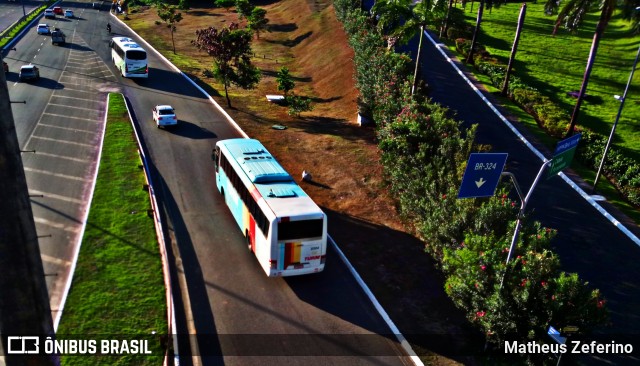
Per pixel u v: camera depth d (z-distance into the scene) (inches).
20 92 1713.8
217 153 1063.6
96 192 1024.2
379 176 1167.0
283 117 1642.5
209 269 802.2
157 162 1226.0
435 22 1306.6
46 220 912.9
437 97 1542.8
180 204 1020.5
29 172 1114.7
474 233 722.2
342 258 859.4
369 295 762.2
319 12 3034.0
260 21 2842.0
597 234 919.7
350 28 2144.4
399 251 893.2
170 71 2199.8
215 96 1852.9
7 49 2395.4
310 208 744.3
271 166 880.9
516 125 1391.5
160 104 1720.0
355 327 689.0
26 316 317.1
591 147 1234.0
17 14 3624.5
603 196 1059.3
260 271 807.7
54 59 2256.4
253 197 798.5
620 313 719.7
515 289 591.8
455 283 655.1
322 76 2110.0
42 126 1411.2
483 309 634.2
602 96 1803.6
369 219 1007.6
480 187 535.2
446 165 879.1
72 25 3216.0
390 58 1460.4
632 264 836.6
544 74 2005.4
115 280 737.0
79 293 700.0
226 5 3833.7
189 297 727.7
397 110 1215.6
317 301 741.9
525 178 1103.0
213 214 989.8
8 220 293.7
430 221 794.2
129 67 1927.9
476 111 1472.7
